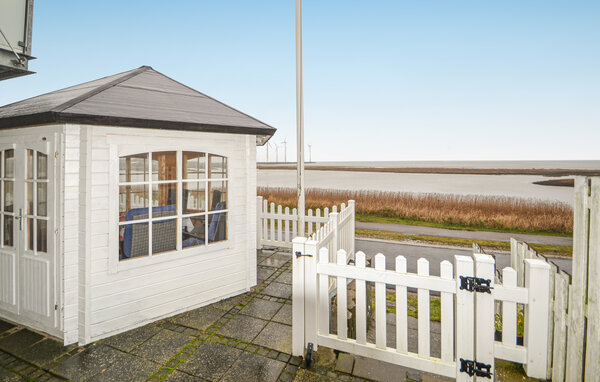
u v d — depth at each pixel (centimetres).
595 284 209
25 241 351
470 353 239
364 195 2088
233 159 452
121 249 360
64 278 320
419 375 269
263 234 756
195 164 431
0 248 372
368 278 274
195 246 419
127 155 353
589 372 213
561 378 238
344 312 287
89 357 299
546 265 235
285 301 438
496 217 1331
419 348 258
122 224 352
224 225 452
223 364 287
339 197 2106
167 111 393
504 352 247
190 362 290
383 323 273
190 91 516
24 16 441
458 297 240
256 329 356
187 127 376
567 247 898
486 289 233
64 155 316
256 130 451
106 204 340
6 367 282
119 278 351
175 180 395
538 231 1188
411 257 754
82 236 325
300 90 493
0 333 344
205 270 425
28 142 341
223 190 450
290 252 703
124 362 291
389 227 1250
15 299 362
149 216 375
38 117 304
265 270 577
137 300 364
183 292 404
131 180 385
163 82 508
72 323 325
